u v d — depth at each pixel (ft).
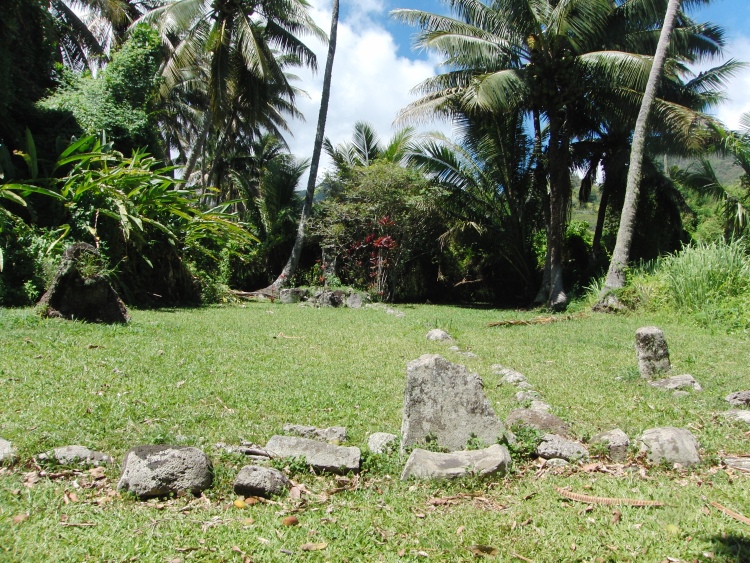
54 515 10.18
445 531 10.13
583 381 21.79
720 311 37.42
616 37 56.80
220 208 52.42
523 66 59.00
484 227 67.87
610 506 11.23
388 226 66.23
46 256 33.91
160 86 62.90
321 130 68.13
